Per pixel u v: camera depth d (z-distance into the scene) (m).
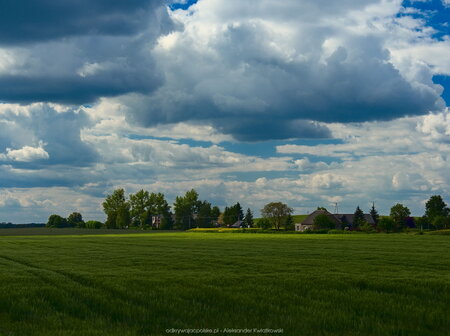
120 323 13.62
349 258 34.53
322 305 16.08
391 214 149.50
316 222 120.50
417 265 29.38
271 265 29.38
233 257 36.03
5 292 18.83
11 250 49.00
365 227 109.81
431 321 13.70
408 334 12.33
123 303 16.39
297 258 34.78
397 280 21.50
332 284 20.62
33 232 159.50
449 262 31.02
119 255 39.84
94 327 13.10
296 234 99.31
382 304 16.16
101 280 22.16
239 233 116.31
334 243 57.81
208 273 25.23
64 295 18.14
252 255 38.22
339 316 14.25
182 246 54.56
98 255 40.16
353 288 19.80
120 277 23.45
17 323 13.59
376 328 12.78
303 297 17.59
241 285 20.50
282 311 15.12
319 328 13.02
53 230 183.12
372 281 20.98
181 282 21.42
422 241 61.62
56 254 42.09
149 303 16.27
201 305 16.09
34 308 15.75
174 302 16.53
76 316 14.91
